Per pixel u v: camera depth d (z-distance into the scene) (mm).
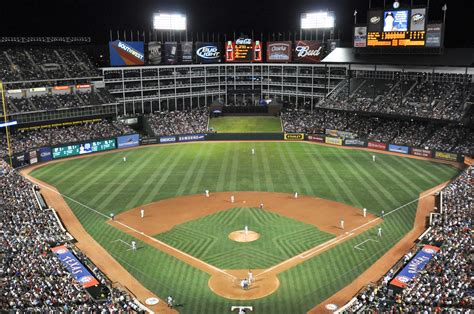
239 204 56500
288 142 94812
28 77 87812
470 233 41406
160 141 94562
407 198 58219
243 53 120125
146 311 32938
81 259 41094
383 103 93062
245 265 40469
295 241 45344
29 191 56469
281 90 121812
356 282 37219
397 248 43625
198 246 44500
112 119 98000
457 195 52656
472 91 87188
